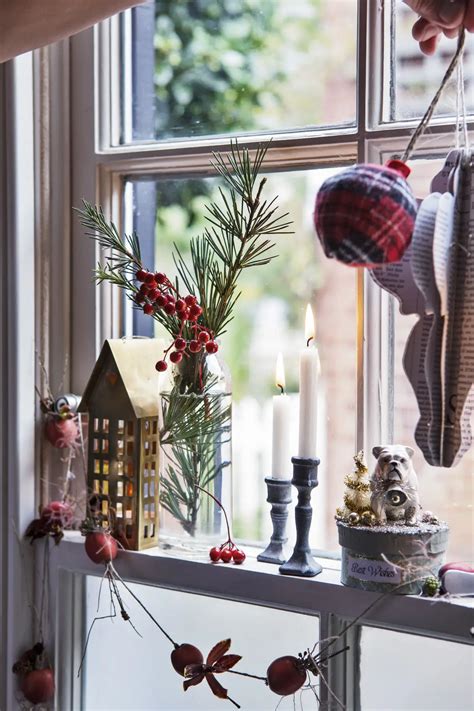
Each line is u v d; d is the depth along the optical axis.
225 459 1.06
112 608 1.16
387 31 1.02
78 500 1.20
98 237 1.13
